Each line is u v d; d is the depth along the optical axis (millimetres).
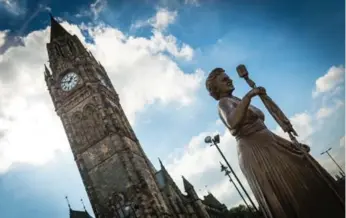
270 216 3602
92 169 59594
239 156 3945
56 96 68375
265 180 3615
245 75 3930
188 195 92188
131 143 63125
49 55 74562
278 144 3715
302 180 3457
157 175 81250
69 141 63469
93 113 64688
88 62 71312
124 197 55281
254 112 3986
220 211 126000
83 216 77062
